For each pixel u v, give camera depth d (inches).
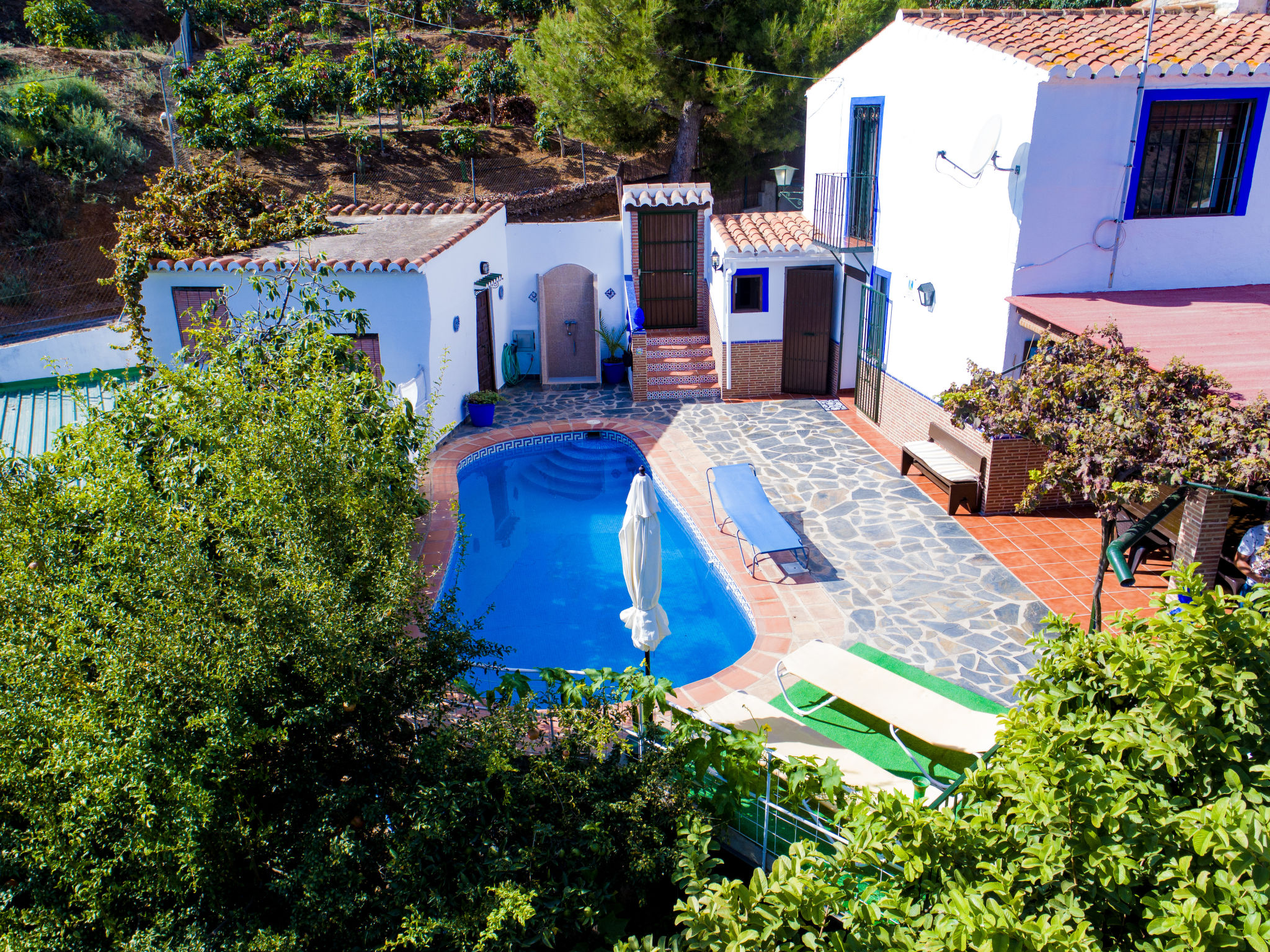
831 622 378.6
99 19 1470.2
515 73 1285.7
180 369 307.9
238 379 291.0
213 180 665.0
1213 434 259.1
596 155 1282.0
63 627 206.2
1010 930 143.1
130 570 221.9
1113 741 171.9
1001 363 449.1
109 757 188.2
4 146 1013.2
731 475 484.7
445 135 1192.8
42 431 609.3
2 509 238.5
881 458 565.3
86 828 189.5
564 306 795.4
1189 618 190.9
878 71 572.4
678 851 225.3
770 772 246.4
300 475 237.6
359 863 206.7
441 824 209.2
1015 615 378.0
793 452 583.5
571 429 659.4
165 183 653.3
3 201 987.9
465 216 751.7
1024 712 204.7
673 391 726.5
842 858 184.4
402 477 269.0
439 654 245.3
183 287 615.5
